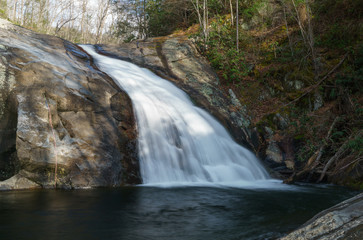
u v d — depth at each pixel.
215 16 16.31
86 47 12.66
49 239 2.92
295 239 2.12
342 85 10.00
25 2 33.88
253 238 3.02
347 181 7.27
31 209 4.09
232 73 12.70
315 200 5.15
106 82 8.25
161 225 3.49
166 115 8.45
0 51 6.77
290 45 12.26
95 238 2.98
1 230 3.16
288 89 11.26
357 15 12.04
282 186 7.00
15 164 5.87
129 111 7.77
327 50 11.62
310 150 8.80
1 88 6.07
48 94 6.51
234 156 8.62
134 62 11.90
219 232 3.24
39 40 9.58
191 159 7.72
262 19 15.09
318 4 13.44
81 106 6.91
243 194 5.63
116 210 4.17
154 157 7.27
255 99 11.62
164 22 22.27
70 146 6.17
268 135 9.95
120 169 6.56
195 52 13.71
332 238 1.95
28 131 5.80
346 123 9.05
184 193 5.59
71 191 5.57
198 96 10.69
